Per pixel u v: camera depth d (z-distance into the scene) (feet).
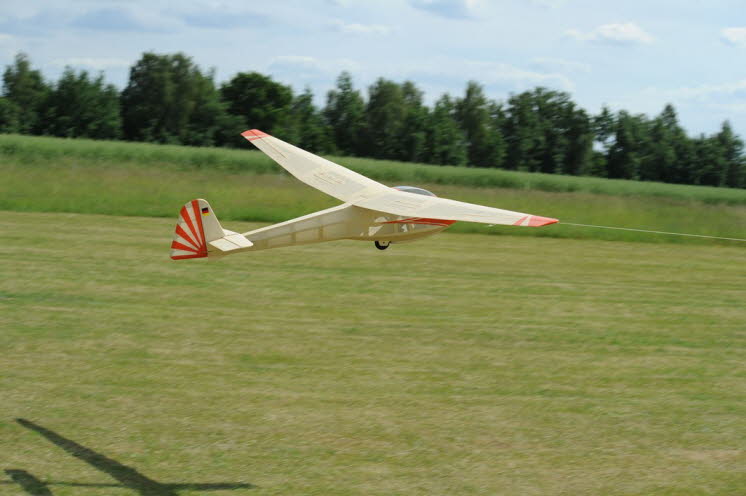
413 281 48.01
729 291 49.60
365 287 45.55
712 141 260.83
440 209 34.65
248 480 21.63
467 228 71.00
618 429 26.17
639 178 266.57
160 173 88.89
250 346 33.40
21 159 92.58
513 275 51.67
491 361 32.96
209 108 261.24
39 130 243.40
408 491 21.44
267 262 51.47
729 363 33.88
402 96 288.71
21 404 25.96
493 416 26.86
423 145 260.62
